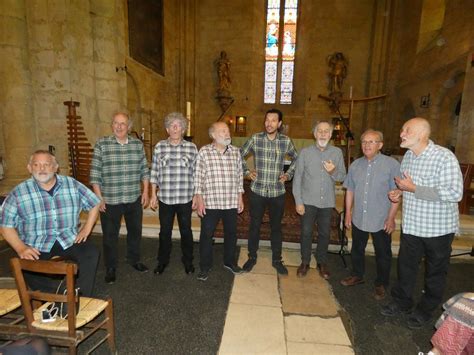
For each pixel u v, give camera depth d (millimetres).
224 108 11594
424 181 2016
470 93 6066
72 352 1521
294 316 2289
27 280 2066
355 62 11219
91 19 5898
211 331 2082
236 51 11539
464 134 6172
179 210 2791
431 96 8297
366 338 2057
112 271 2768
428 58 8641
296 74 11875
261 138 2809
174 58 11172
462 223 4043
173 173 2703
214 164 2697
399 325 2205
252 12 11242
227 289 2668
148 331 2066
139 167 2840
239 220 3898
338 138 9547
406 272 2221
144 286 2686
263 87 12188
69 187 2170
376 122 11109
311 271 3082
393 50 10531
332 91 11047
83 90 5695
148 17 9070
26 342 1228
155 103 9805
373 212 2467
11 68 5039
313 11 11258
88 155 4988
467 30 6961
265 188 2811
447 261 2074
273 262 3006
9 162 5234
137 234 2930
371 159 2480
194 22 11461
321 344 1979
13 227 1995
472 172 4648
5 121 5148
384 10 10648
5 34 4949
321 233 2887
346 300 2539
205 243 2770
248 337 2029
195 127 11992
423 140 2031
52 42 5180
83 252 2188
